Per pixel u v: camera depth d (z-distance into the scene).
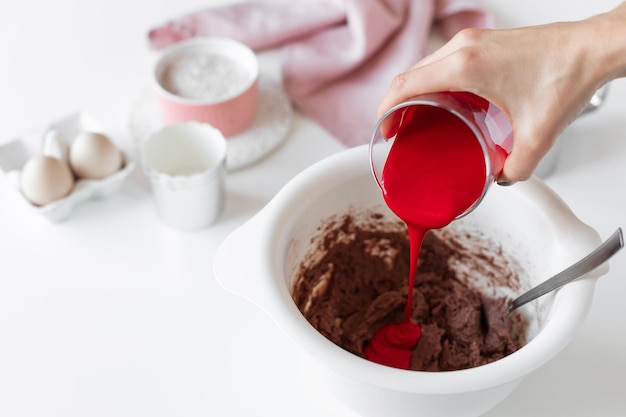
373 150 0.68
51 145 0.83
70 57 0.99
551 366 0.72
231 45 0.93
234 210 0.85
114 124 0.92
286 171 0.88
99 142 0.83
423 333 0.72
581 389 0.71
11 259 0.81
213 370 0.73
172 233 0.83
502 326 0.71
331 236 0.73
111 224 0.84
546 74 0.59
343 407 0.71
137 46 1.00
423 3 0.95
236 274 0.63
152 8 1.05
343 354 0.59
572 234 0.65
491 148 0.59
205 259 0.81
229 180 0.87
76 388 0.72
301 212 0.68
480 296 0.75
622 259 0.79
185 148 0.85
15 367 0.73
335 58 0.94
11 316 0.77
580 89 0.59
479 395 0.60
